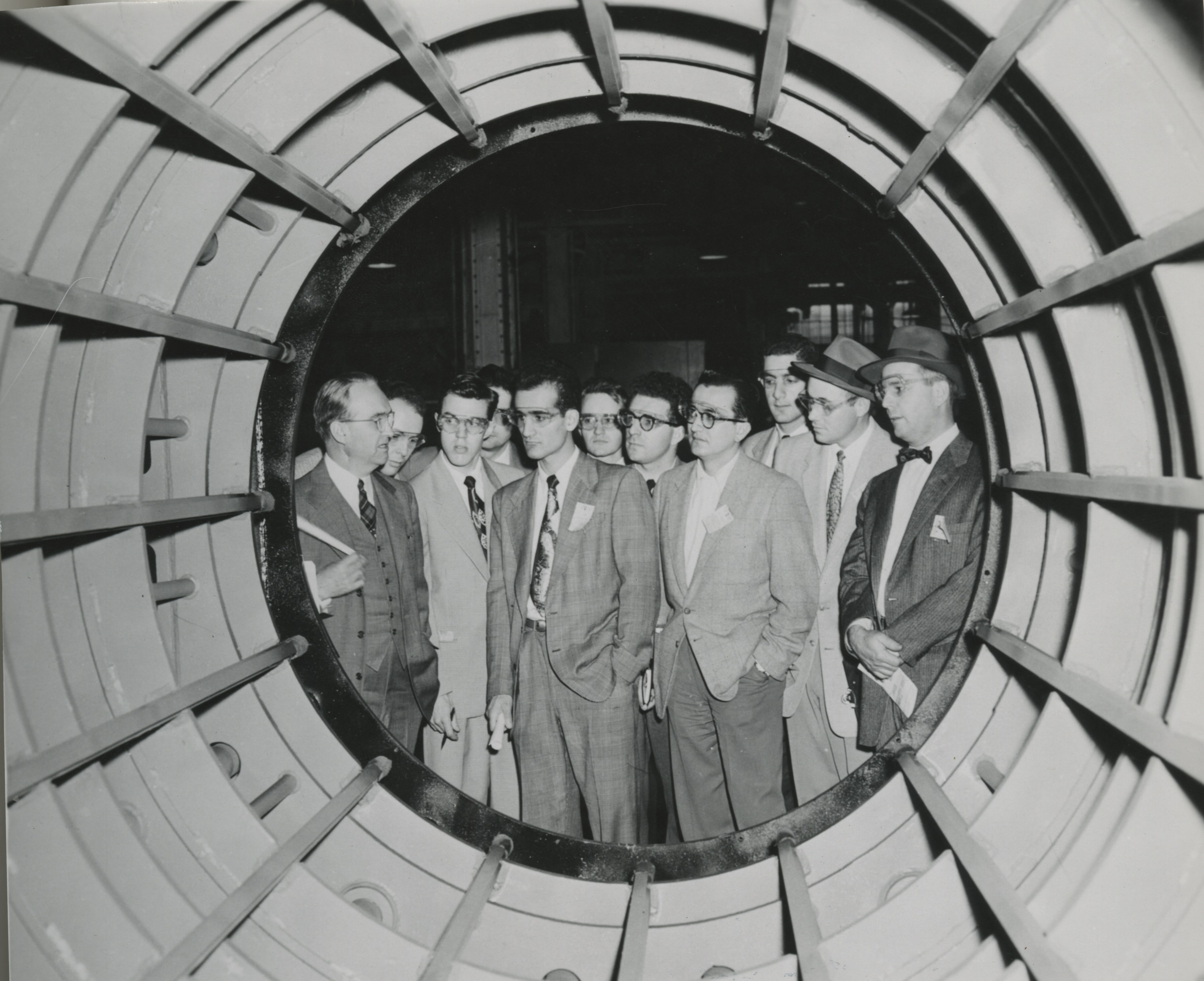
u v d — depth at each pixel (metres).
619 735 3.22
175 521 2.50
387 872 2.68
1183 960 1.73
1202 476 1.60
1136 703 1.92
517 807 3.70
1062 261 2.04
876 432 3.56
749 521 3.21
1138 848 1.79
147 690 2.21
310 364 2.74
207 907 2.21
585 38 2.35
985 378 2.58
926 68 2.03
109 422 2.16
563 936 2.63
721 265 7.75
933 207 2.43
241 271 2.51
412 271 7.13
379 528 3.41
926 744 2.65
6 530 1.78
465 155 2.66
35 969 1.92
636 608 3.18
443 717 3.60
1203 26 1.62
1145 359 1.97
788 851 2.63
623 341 7.39
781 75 2.17
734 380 3.23
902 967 2.19
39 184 1.81
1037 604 2.45
